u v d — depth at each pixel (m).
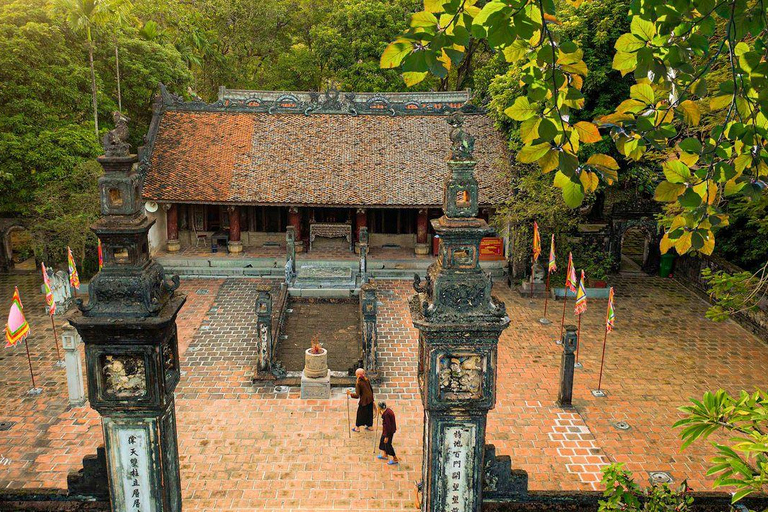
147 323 9.72
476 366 10.82
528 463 18.52
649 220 35.22
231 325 28.55
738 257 30.83
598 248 35.69
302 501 16.69
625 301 31.84
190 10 53.03
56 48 34.31
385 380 23.48
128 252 9.91
